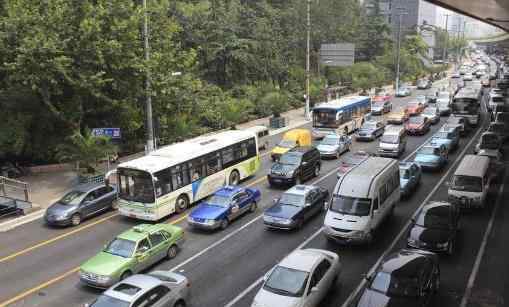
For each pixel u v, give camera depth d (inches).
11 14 1170.0
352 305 612.4
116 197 1056.2
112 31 1266.0
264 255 800.3
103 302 555.2
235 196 968.3
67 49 1212.5
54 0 1213.7
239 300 657.0
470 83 3122.5
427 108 2129.7
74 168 1301.7
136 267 717.9
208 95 2047.2
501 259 768.3
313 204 960.3
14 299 679.1
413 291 589.0
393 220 951.6
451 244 778.8
